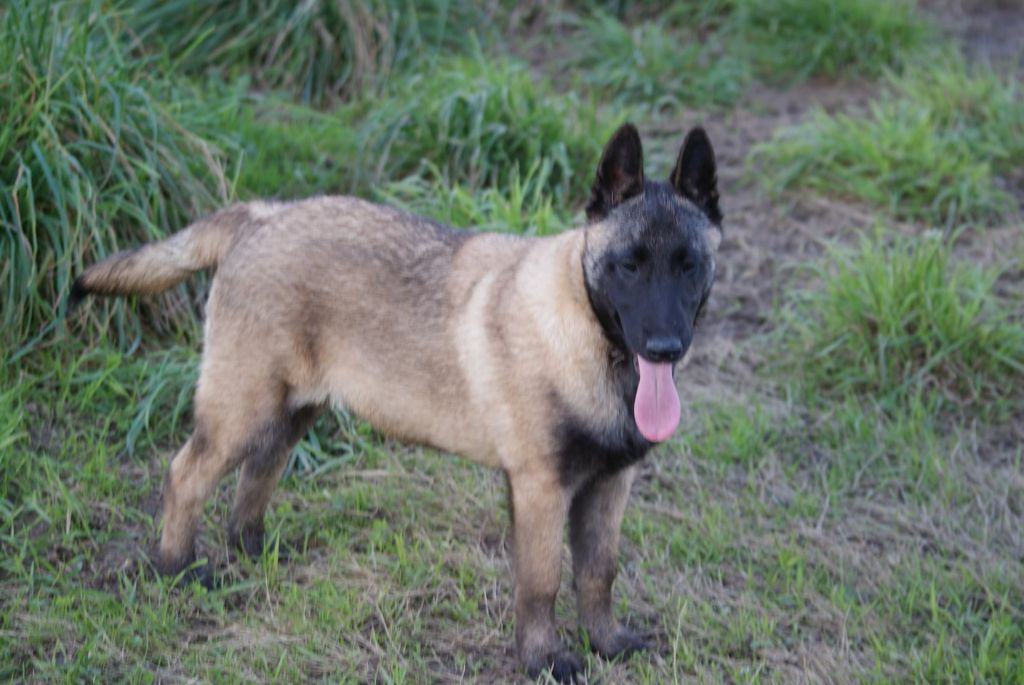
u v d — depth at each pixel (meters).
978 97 11.20
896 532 7.20
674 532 6.96
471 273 5.94
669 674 5.89
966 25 13.39
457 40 11.55
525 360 5.60
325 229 6.20
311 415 6.75
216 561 6.63
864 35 12.44
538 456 5.63
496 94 9.81
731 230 10.10
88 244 7.82
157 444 7.45
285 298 6.12
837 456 7.86
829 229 10.10
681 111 11.49
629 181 5.62
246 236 6.29
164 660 5.75
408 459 7.59
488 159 9.67
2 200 7.64
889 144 10.46
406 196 9.29
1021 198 10.53
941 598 6.59
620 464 5.75
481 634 6.11
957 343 8.39
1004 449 8.02
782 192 10.55
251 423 6.21
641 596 6.53
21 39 7.90
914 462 7.79
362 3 10.95
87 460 7.13
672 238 5.47
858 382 8.54
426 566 6.59
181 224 8.34
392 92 10.61
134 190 8.17
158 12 10.62
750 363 8.78
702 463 7.71
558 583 5.79
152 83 8.96
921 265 8.71
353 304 6.09
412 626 6.13
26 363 7.59
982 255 9.74
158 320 8.14
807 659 6.02
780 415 8.22
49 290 7.82
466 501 7.22
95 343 7.88
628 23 12.95
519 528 5.75
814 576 6.73
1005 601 6.43
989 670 5.92
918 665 5.92
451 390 5.90
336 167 9.48
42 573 6.28
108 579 6.37
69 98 8.12
